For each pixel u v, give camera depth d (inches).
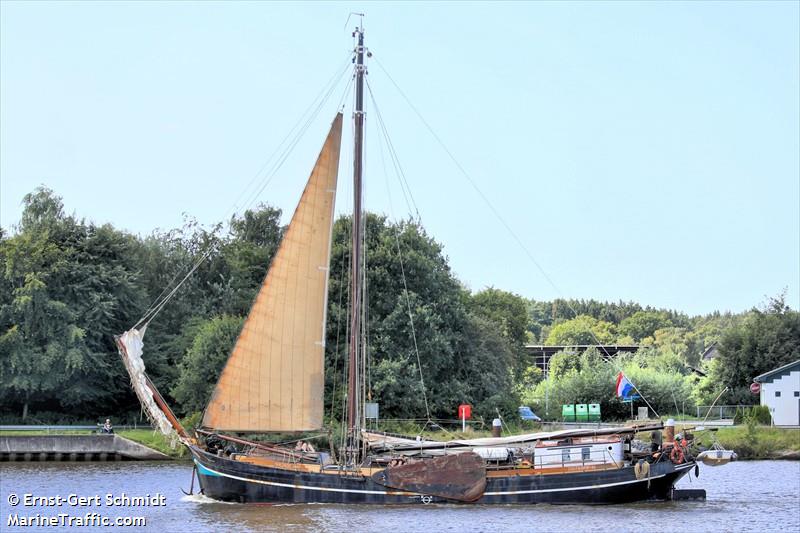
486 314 4768.7
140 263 4461.1
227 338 3449.8
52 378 3794.3
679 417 4025.6
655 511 2007.9
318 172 2155.5
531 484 2065.7
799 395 3865.7
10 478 2630.4
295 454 2116.1
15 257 3865.7
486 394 3688.5
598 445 2111.2
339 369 3400.6
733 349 4451.3
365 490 2047.2
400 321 3467.0
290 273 2129.7
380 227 3740.2
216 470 2076.8
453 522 1850.4
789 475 2738.7
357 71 2225.6
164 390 3993.6
